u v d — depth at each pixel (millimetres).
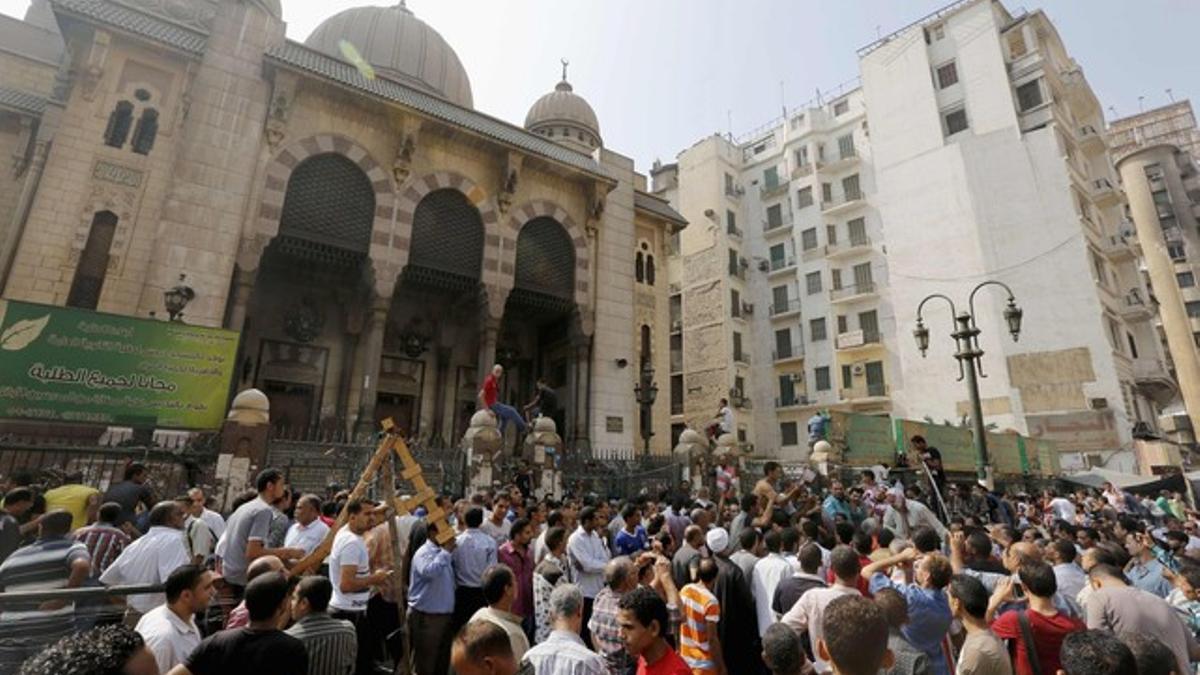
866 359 36594
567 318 26234
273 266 21047
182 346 11641
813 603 4223
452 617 5699
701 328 42469
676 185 50062
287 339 21641
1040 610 3932
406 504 5184
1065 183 28969
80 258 15227
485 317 21984
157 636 3373
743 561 5629
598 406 24141
